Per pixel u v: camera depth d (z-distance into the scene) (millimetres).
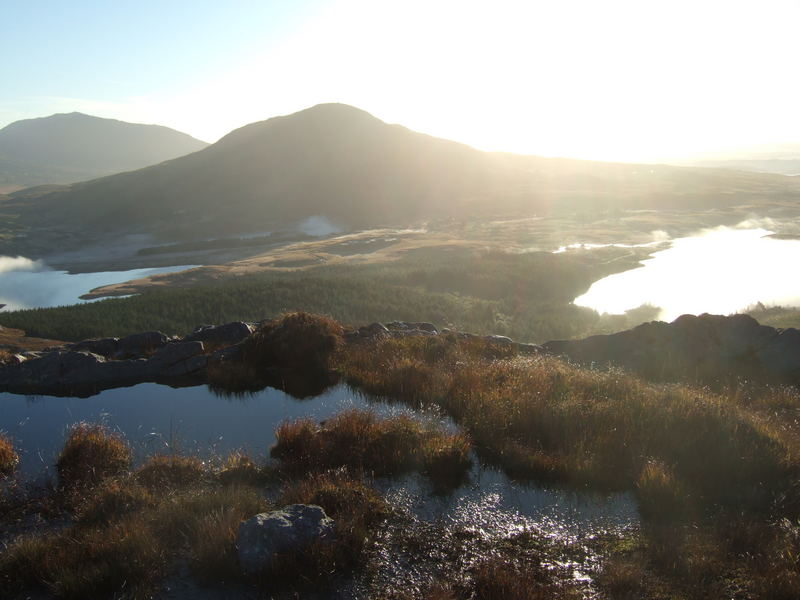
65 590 5492
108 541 6062
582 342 14672
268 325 14156
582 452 8000
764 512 6668
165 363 13195
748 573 5605
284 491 7332
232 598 5402
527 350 14625
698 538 6180
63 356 13031
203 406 11102
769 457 7652
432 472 7812
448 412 10039
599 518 6738
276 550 5758
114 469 8172
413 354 13148
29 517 7023
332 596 5414
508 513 6879
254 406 11016
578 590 5457
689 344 13625
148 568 5738
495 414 9258
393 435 8555
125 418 10547
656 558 5895
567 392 10281
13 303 134875
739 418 8836
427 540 6324
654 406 9359
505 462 8047
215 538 5934
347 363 12672
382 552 6105
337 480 7336
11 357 13336
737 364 12914
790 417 9797
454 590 5496
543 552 6102
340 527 6160
